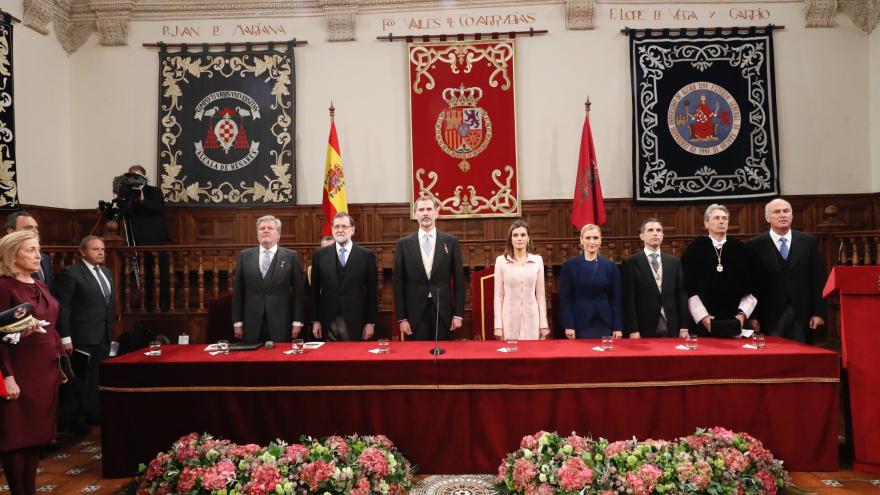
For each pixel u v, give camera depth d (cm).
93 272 429
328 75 720
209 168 716
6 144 599
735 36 701
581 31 710
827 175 707
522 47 714
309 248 630
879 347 312
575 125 712
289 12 720
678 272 397
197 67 715
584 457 274
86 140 722
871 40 701
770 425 306
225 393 310
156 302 585
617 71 709
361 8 716
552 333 480
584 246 397
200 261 595
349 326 416
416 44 711
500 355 313
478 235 719
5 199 594
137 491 287
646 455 278
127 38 719
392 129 719
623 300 399
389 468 281
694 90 704
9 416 261
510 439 308
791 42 706
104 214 638
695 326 406
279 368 308
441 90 712
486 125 711
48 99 684
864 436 310
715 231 396
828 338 599
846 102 706
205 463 279
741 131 700
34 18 656
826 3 690
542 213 714
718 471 269
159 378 309
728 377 305
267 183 716
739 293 390
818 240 605
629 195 711
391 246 632
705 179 704
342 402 309
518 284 393
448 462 309
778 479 283
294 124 714
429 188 713
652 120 703
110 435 313
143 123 722
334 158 656
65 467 341
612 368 305
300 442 301
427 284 411
